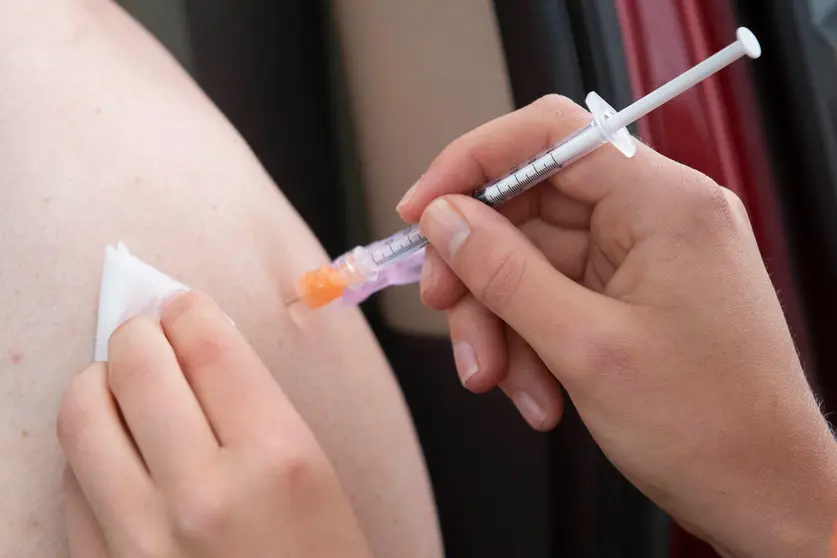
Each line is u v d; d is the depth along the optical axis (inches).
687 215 16.4
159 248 16.6
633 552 19.7
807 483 16.7
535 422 18.6
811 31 17.7
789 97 18.2
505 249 16.7
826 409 19.2
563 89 18.3
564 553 20.6
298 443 15.2
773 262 18.7
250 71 20.7
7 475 15.5
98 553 15.4
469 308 18.1
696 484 16.9
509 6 18.3
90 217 16.2
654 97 16.1
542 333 16.7
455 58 20.0
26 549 15.5
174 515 14.9
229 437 15.2
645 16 18.0
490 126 17.5
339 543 15.3
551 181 17.6
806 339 18.9
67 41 16.9
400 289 22.4
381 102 21.8
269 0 20.7
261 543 14.9
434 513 19.3
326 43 21.9
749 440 16.6
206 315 15.7
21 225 15.9
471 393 22.0
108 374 15.5
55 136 16.3
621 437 16.9
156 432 15.1
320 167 22.0
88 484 15.2
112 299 16.1
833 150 18.0
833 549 16.7
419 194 17.7
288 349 17.5
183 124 17.5
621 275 16.9
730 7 18.1
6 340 15.6
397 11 20.5
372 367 18.6
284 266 17.9
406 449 18.8
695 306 16.4
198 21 20.0
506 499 22.0
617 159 16.8
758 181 18.5
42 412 15.7
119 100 16.9
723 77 18.3
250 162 18.3
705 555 19.8
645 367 16.5
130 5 19.9
